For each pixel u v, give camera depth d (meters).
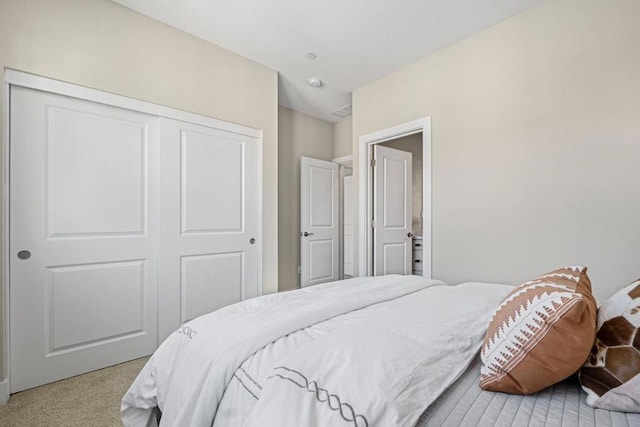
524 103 2.10
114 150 2.11
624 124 1.71
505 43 2.20
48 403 1.62
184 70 2.40
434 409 0.69
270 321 1.05
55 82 1.85
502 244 2.20
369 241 3.29
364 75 3.05
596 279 1.80
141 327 2.21
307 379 0.69
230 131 2.69
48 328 1.84
